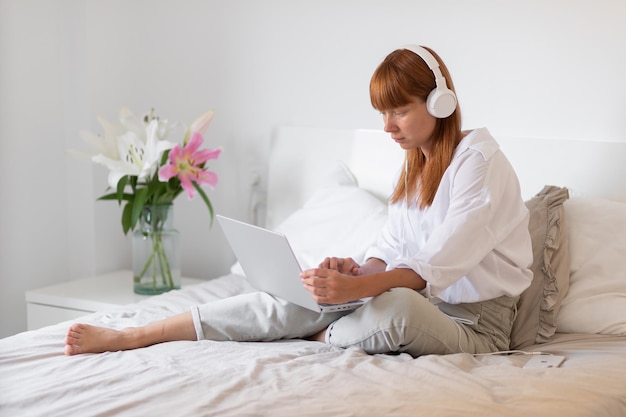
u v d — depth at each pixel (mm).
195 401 1415
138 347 1854
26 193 3004
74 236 3150
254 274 1961
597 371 1626
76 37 3023
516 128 2539
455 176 1881
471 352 1834
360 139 2742
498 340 1914
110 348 1824
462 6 2584
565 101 2463
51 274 3121
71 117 3084
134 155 2691
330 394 1447
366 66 2768
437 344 1767
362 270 2051
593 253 2131
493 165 1870
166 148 2645
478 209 1815
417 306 1735
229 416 1333
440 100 1848
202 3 3035
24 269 3020
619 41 2379
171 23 3096
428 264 1774
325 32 2826
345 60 2801
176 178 2719
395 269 1809
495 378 1548
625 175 2338
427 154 1957
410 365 1608
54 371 1630
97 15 3025
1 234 2938
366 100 2777
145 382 1509
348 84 2805
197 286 2525
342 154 2779
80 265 3152
